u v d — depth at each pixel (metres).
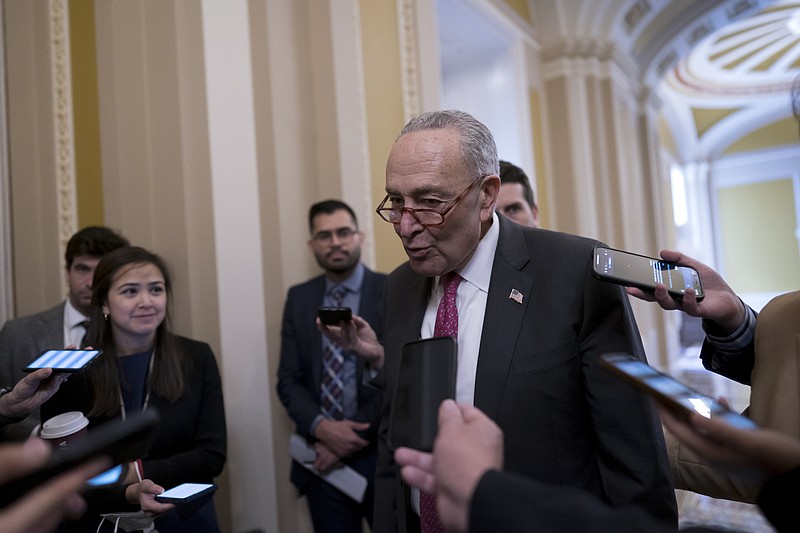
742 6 7.48
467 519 0.64
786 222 13.67
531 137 5.78
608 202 6.45
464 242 1.18
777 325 0.95
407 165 1.14
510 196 2.24
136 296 1.76
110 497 1.45
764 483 0.65
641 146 8.06
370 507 2.21
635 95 7.90
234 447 2.42
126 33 2.58
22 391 1.42
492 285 1.23
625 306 1.17
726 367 1.10
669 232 12.48
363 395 2.22
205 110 2.46
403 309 1.40
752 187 14.09
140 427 0.70
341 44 2.86
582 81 6.36
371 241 2.92
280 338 2.63
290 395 2.33
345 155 2.82
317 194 2.86
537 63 6.29
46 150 2.62
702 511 3.39
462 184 1.14
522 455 1.12
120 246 2.08
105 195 2.61
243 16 2.66
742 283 14.19
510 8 5.70
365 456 2.22
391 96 3.19
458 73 5.99
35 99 2.64
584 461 1.15
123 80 2.58
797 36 10.42
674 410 0.69
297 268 2.71
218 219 2.45
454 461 0.67
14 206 2.67
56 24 2.65
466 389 1.20
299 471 2.34
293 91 2.80
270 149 2.67
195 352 1.95
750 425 0.66
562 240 1.25
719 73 11.73
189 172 2.48
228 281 2.46
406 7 3.32
